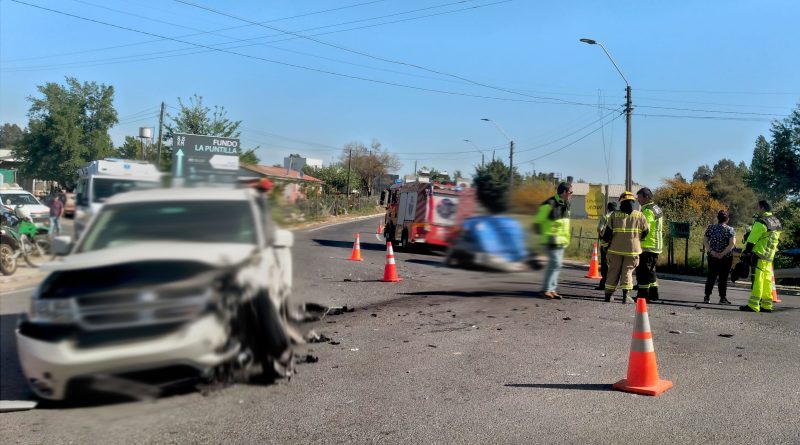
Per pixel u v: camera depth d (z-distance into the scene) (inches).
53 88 1710.1
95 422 196.4
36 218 850.1
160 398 209.5
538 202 405.4
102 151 1738.4
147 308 193.9
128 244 230.1
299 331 301.3
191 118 1318.9
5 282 423.2
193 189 279.1
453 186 624.4
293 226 319.3
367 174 3400.6
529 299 440.1
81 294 194.2
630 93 990.4
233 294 210.7
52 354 188.5
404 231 887.7
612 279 450.3
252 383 229.9
